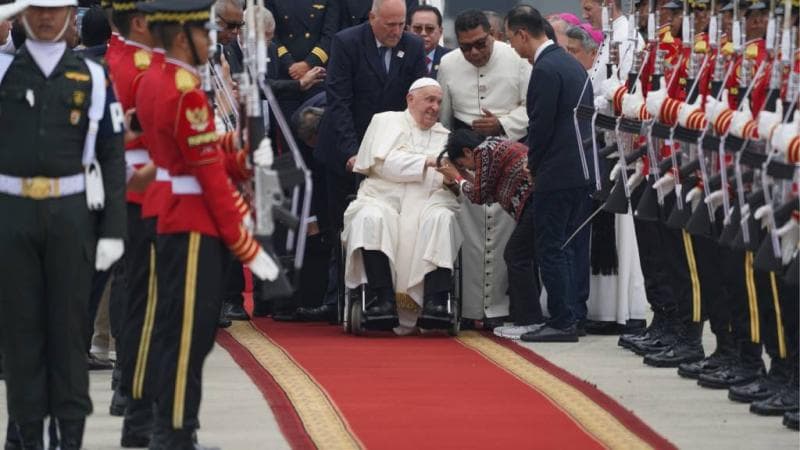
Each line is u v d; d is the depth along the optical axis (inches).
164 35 1043.3
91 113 1058.7
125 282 1182.9
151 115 1064.2
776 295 1261.1
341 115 1772.9
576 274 1711.4
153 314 1147.9
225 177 1043.9
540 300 1780.3
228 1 1727.4
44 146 1047.0
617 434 1189.7
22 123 1049.5
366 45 1790.1
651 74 1453.0
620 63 1585.9
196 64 1047.6
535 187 1647.4
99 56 1400.1
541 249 1662.2
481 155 1681.8
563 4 2415.1
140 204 1146.0
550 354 1595.7
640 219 1534.2
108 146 1070.4
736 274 1339.8
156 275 1099.3
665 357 1515.7
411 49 1798.7
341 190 1785.2
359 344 1652.3
